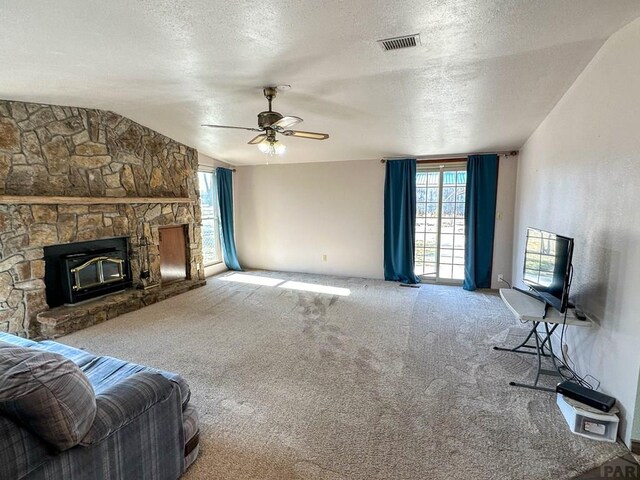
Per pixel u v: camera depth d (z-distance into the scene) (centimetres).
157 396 164
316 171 655
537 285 300
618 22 208
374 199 621
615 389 219
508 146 510
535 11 196
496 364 309
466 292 544
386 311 455
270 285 589
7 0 175
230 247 702
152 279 505
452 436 215
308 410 243
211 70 278
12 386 114
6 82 295
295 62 264
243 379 284
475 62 263
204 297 518
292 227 688
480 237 554
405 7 191
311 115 396
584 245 267
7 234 346
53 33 213
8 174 347
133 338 366
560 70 275
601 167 242
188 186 569
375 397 258
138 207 483
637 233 198
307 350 338
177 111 409
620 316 214
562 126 322
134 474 156
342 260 657
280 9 191
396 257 609
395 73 285
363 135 470
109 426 139
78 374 134
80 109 406
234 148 581
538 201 401
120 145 452
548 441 211
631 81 206
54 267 399
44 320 366
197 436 198
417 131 447
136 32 214
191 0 181
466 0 184
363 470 189
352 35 220
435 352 334
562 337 307
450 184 581
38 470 119
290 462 195
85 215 415
